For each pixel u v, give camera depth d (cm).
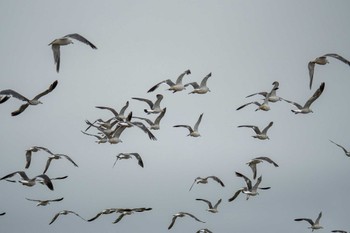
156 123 4762
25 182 4144
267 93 4491
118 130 4638
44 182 4200
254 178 4603
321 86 4281
